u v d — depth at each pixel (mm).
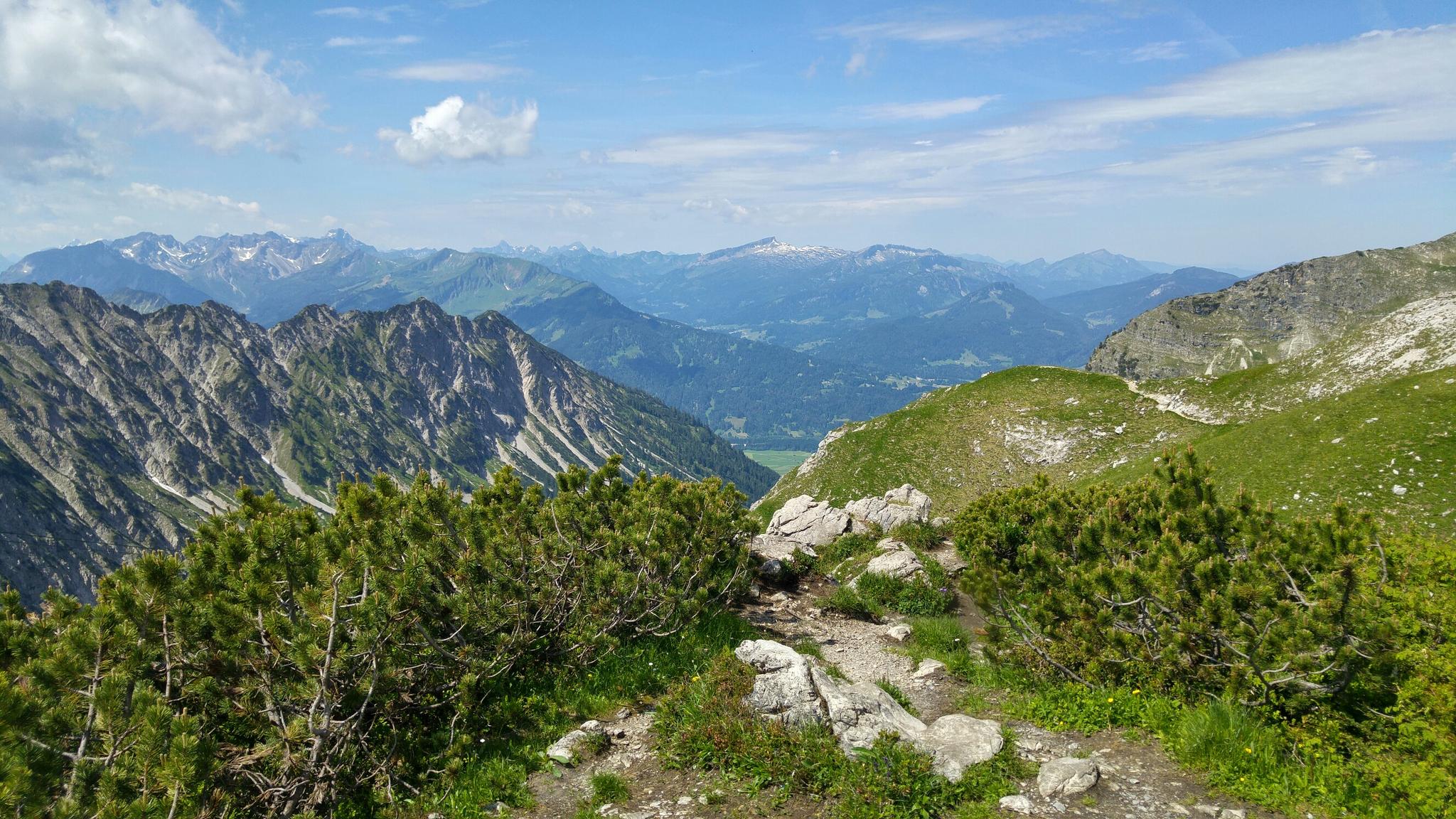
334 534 12531
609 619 14477
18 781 7156
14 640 9961
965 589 14922
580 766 10938
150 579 9734
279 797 9609
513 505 15773
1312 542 12594
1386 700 10062
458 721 11609
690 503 18578
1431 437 42438
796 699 11359
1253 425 58906
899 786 9219
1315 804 8516
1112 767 9836
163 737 7977
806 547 29531
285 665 10547
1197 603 12133
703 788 10008
